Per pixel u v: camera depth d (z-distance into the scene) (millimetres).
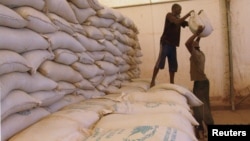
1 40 1058
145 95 1954
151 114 1374
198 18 2982
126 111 1566
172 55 3281
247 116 3814
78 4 1856
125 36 3010
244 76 4418
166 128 1070
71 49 1744
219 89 4512
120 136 1007
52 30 1482
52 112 1504
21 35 1209
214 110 4246
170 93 1966
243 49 4375
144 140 944
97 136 1076
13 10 1233
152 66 4598
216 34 4406
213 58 4465
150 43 4574
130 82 3107
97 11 2225
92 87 2117
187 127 1277
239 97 4469
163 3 4449
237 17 4336
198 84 2902
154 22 4512
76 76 1805
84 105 1683
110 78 2516
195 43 2959
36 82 1315
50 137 1057
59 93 1574
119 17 2643
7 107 1042
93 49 2121
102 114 1509
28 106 1212
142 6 4512
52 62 1541
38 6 1396
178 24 3189
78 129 1211
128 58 3160
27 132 1117
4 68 1041
